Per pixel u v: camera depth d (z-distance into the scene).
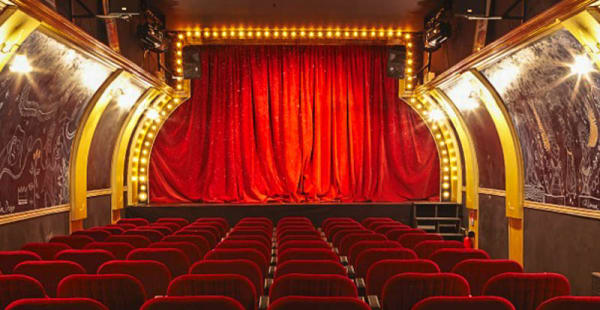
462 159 14.62
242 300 4.11
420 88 13.65
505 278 4.30
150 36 11.77
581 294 7.92
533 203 9.57
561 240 8.54
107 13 10.10
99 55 8.92
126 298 4.17
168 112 15.30
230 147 15.59
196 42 14.86
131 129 13.66
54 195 10.01
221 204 14.80
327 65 15.88
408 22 13.67
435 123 15.49
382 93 15.91
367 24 13.88
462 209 14.62
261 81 15.80
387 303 4.15
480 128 11.74
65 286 4.11
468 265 5.16
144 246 7.28
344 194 15.84
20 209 8.65
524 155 9.87
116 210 13.71
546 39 7.07
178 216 14.47
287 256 5.76
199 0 11.83
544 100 8.33
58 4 8.53
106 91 10.53
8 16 6.10
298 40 14.81
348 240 7.60
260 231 8.23
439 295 4.13
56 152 9.99
